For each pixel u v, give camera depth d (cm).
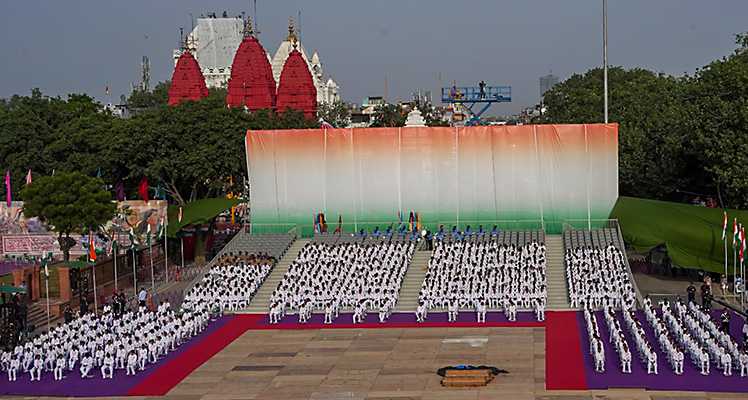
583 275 7412
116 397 5028
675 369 5138
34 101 12094
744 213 8106
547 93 18850
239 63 17738
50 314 7431
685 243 8131
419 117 11706
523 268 7600
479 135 9056
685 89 11238
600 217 8912
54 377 5484
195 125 10556
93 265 7681
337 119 19038
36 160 11244
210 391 5066
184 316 6606
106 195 9062
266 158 9338
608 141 8862
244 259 8394
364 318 7062
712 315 6550
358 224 9238
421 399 4725
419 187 9144
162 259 9994
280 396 4894
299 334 6562
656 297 7425
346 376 5272
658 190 10406
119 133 10575
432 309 7288
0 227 9744
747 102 8494
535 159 8975
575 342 6000
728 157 8419
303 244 8944
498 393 4788
